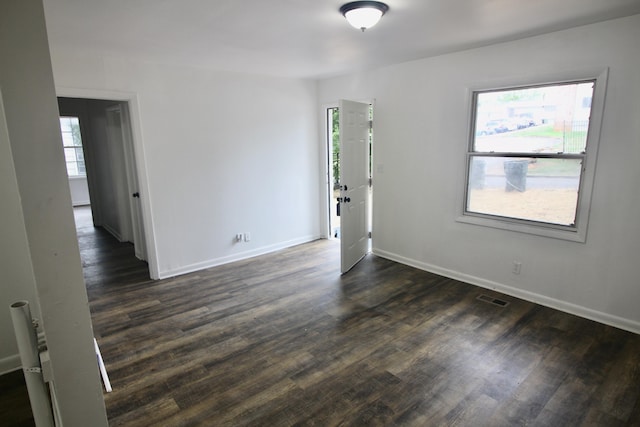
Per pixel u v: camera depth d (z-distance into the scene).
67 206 1.10
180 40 3.15
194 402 2.32
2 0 0.95
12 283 2.62
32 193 1.04
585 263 3.21
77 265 1.13
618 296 3.08
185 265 4.55
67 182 1.09
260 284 4.16
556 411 2.20
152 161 4.16
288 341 2.99
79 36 2.99
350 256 4.56
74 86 3.61
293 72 4.78
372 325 3.22
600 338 2.95
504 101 3.56
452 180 4.05
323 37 3.12
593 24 2.91
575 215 3.24
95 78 3.71
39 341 1.22
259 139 4.99
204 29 2.84
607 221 3.05
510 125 3.56
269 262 4.89
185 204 4.46
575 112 3.14
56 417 1.30
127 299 3.81
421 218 4.43
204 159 4.53
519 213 3.61
